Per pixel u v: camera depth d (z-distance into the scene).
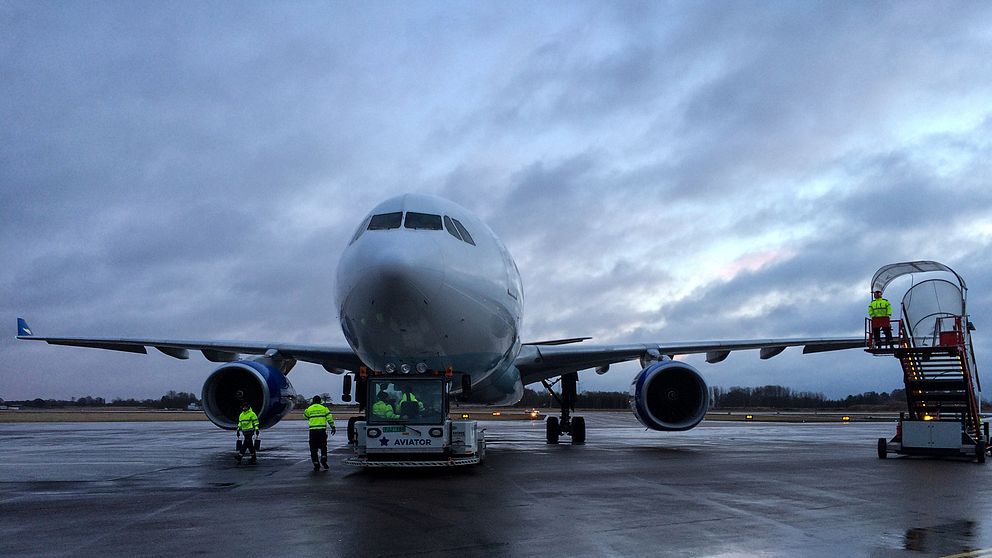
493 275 15.06
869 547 7.04
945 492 10.83
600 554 6.74
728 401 104.06
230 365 17.09
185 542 7.39
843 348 22.34
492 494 10.60
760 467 14.52
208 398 17.36
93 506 9.77
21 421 49.25
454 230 14.59
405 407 13.62
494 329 15.38
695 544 7.15
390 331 13.42
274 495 10.68
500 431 31.78
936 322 19.22
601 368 24.30
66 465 15.71
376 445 13.41
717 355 22.89
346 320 14.03
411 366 14.23
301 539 7.48
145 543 7.36
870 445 21.56
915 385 18.80
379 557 6.68
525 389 23.17
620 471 13.71
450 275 13.49
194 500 10.24
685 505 9.52
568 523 8.26
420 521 8.44
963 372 17.72
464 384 15.16
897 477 12.79
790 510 9.13
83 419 53.78
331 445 22.73
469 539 7.43
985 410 83.44
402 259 12.74
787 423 43.91
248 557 6.72
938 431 16.77
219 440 25.42
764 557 6.63
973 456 16.64
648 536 7.53
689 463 15.34
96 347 21.55
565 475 13.05
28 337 20.23
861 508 9.30
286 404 17.59
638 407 18.34
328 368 20.89
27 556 6.84
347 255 14.02
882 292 20.53
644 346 20.41
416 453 13.45
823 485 11.63
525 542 7.27
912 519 8.52
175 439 26.08
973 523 8.29
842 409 100.56
